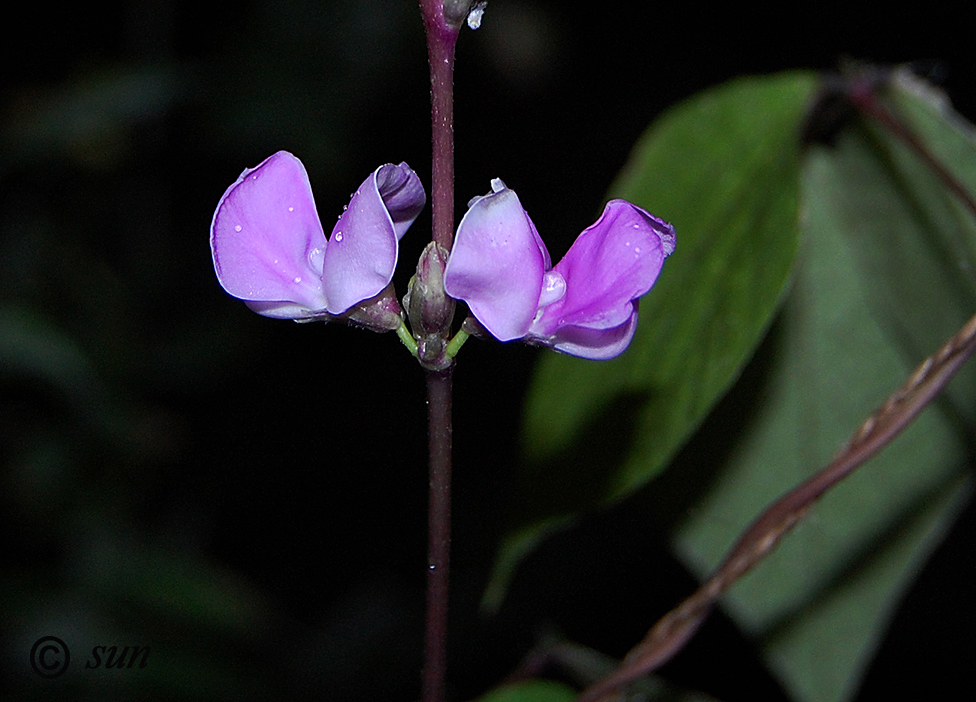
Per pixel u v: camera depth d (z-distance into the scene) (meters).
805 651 0.37
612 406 0.34
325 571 0.96
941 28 0.93
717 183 0.35
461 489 1.02
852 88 0.35
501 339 0.30
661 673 0.76
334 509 1.01
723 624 0.77
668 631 0.33
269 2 0.90
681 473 0.37
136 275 0.91
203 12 0.91
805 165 0.36
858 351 0.37
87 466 0.75
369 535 0.99
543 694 0.35
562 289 0.31
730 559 0.33
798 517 0.32
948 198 0.35
